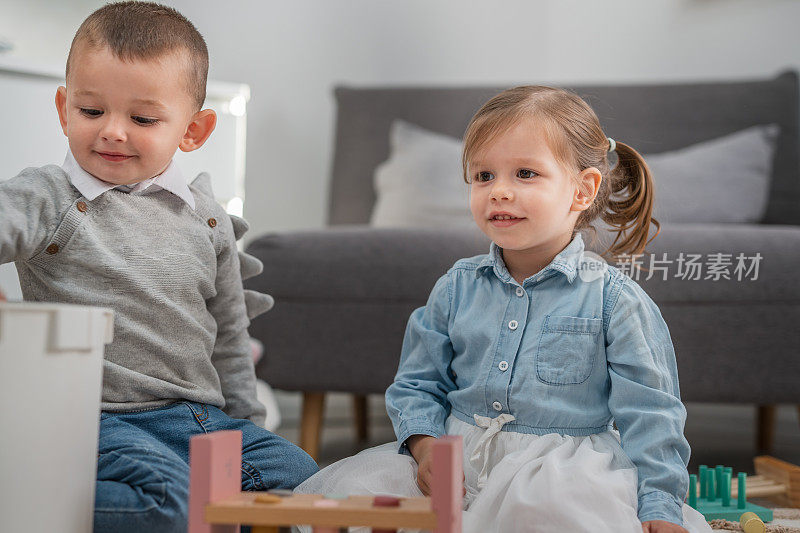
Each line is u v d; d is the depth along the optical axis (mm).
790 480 1190
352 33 2406
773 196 1993
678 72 2295
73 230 911
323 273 1524
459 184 2041
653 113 2107
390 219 2068
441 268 1485
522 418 917
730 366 1396
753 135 1961
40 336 672
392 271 1499
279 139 2406
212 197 1095
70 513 699
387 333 1508
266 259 1551
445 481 628
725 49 2252
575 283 956
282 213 2402
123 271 924
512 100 954
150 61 899
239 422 992
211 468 644
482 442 906
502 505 809
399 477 881
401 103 2271
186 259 978
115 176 926
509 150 923
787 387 1397
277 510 635
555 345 924
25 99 1392
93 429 736
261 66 2398
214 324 1030
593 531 762
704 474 1131
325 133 2406
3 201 874
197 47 979
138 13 934
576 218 997
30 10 2037
